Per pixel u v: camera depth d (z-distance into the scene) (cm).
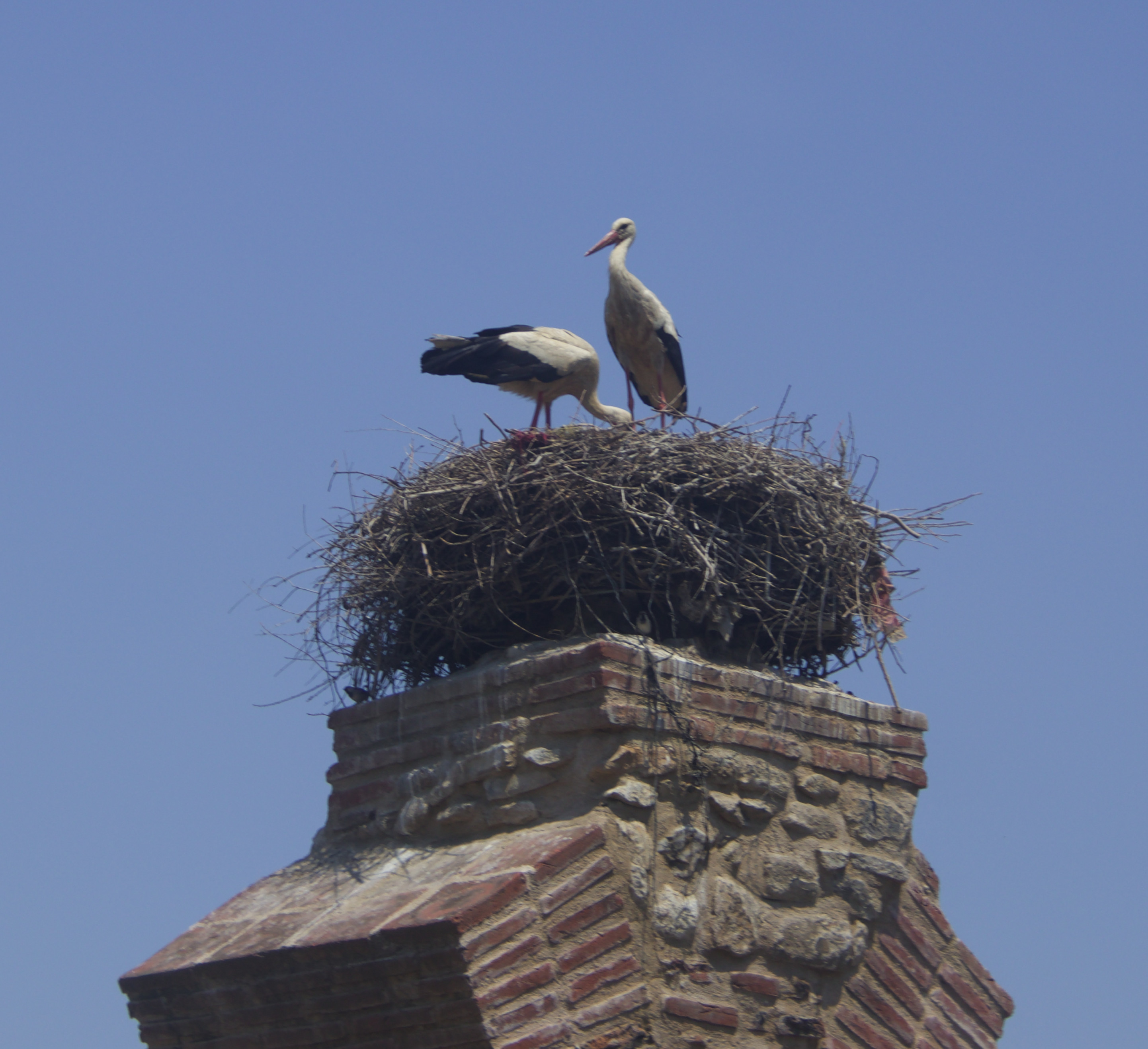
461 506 1399
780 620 1416
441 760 1309
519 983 1112
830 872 1295
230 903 1347
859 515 1491
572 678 1233
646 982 1169
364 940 1139
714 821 1246
